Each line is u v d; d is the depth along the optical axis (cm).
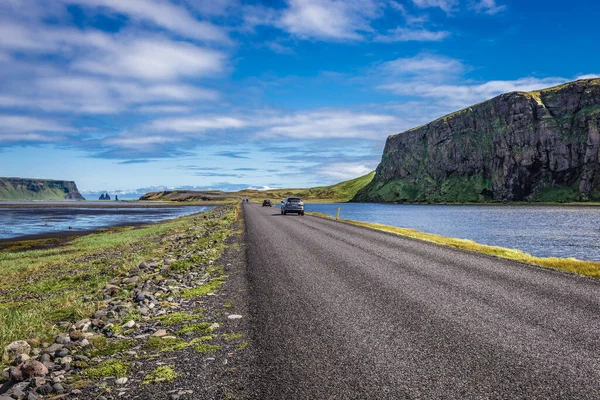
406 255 1380
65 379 439
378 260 1267
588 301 744
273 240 1867
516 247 3322
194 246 1842
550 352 482
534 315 648
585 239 3900
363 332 564
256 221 3312
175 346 532
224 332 583
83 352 529
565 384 394
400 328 582
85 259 2128
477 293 809
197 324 629
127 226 5434
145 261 1518
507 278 973
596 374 418
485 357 467
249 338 551
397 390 384
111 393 397
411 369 434
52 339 596
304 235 2100
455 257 1339
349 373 425
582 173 19650
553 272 1060
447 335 549
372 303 731
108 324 643
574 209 13538
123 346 544
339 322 614
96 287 1100
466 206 18812
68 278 1434
